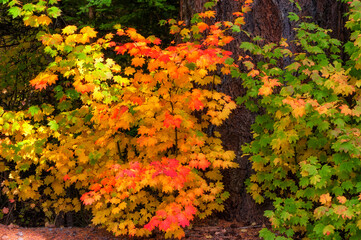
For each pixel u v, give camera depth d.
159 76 4.32
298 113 4.04
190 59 4.00
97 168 5.05
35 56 8.12
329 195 4.13
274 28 5.18
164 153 4.91
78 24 9.41
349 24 4.46
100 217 4.69
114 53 9.18
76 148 5.02
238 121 5.29
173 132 4.61
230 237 4.76
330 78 4.18
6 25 8.62
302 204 4.41
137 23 9.34
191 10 5.75
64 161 5.14
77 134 6.16
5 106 8.28
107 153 5.00
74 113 5.16
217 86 5.38
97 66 4.68
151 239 4.73
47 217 7.78
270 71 4.56
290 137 4.32
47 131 5.38
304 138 4.64
